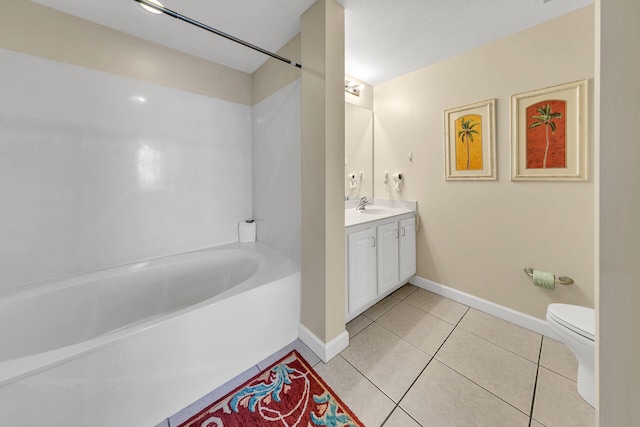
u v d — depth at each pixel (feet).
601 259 1.24
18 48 4.28
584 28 4.86
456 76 6.65
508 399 3.96
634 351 1.18
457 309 6.70
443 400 3.96
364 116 8.46
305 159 5.02
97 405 3.10
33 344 4.20
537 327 5.69
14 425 2.62
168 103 5.95
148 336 3.44
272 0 4.49
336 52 4.57
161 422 3.62
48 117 4.59
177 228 6.28
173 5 4.56
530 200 5.71
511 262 6.07
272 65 6.28
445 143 6.96
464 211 6.81
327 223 4.65
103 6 4.50
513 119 5.76
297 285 5.31
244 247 6.82
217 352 4.14
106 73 5.13
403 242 7.29
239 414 3.75
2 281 4.34
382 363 4.76
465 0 4.63
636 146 1.14
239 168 7.28
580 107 4.94
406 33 5.63
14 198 4.37
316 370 4.59
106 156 5.24
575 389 4.11
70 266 4.95
